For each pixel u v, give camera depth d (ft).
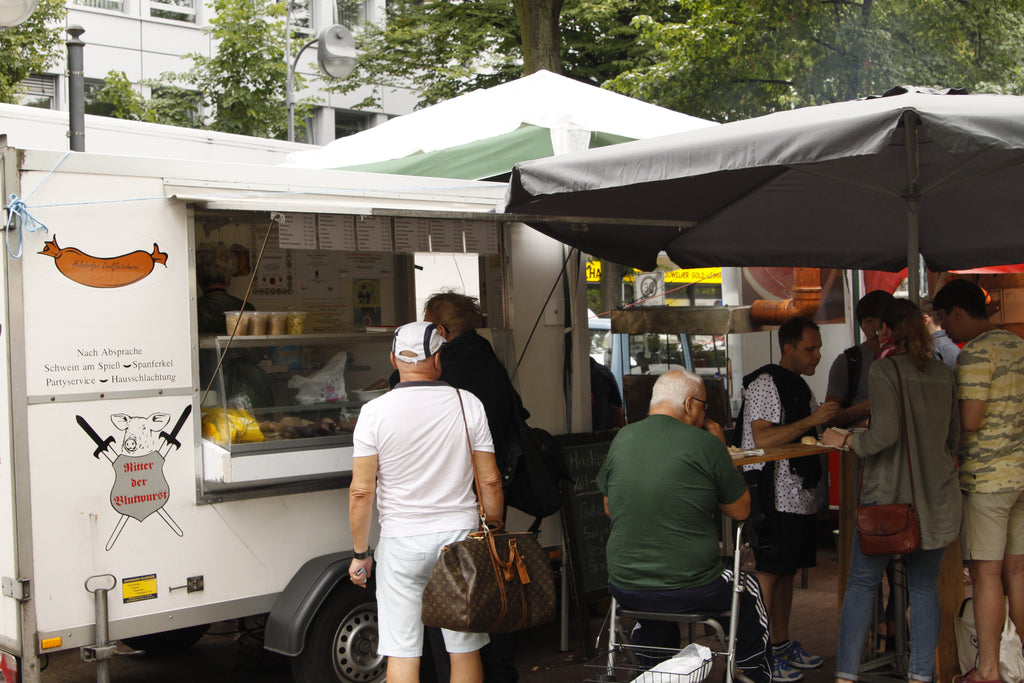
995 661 14.48
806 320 17.19
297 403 15.96
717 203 18.57
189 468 13.87
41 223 12.66
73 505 12.87
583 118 20.57
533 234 18.78
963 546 14.80
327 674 14.61
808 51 41.50
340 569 14.58
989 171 13.62
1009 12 40.47
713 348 33.12
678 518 12.54
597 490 18.80
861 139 10.18
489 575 12.24
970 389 14.39
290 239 14.33
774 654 16.80
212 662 18.39
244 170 14.56
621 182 12.50
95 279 13.12
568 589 18.38
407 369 13.26
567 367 19.29
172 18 81.76
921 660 14.11
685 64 43.62
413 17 59.36
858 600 14.48
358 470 12.73
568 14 55.42
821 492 17.28
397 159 21.90
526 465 15.33
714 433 14.37
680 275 33.76
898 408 13.67
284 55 62.28
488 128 21.17
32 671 12.50
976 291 15.03
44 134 23.52
